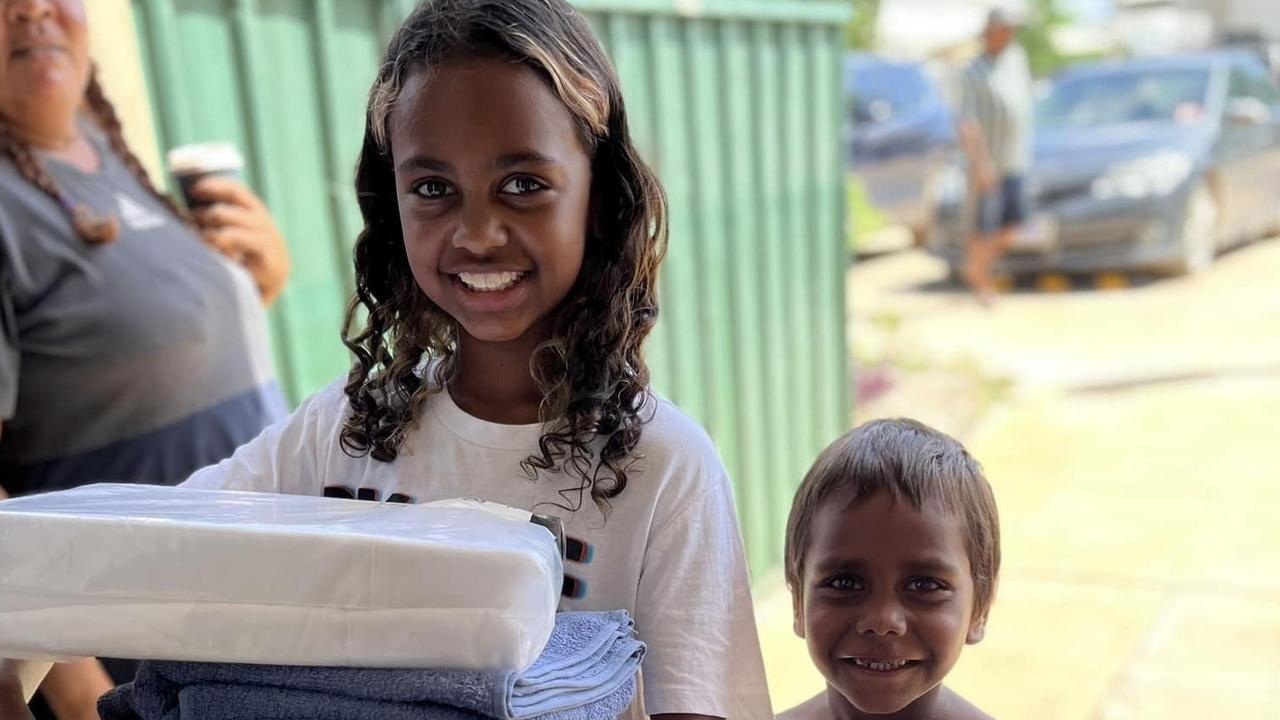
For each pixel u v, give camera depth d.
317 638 0.79
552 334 1.05
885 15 14.52
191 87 2.02
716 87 3.36
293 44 2.20
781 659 3.04
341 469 1.12
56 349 1.53
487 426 1.07
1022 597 3.25
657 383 3.19
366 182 1.10
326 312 2.31
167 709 0.86
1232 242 8.11
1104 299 7.02
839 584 1.17
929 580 1.15
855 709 1.27
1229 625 3.01
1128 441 4.56
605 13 2.87
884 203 8.54
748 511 3.68
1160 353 5.79
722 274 3.46
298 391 2.26
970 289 7.71
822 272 4.05
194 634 0.80
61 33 1.54
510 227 0.95
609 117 1.01
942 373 5.69
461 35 0.93
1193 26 13.38
